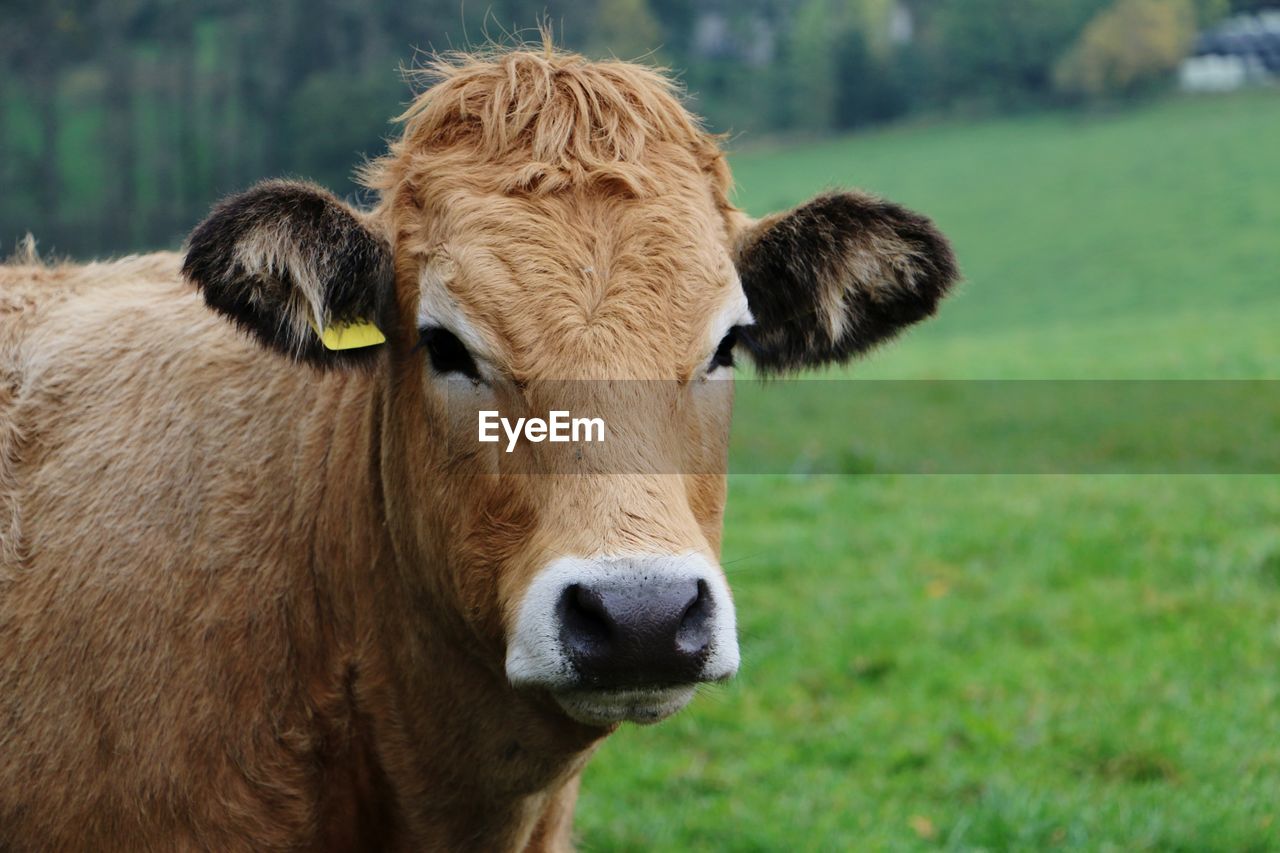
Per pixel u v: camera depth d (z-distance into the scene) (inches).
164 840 146.3
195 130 1727.4
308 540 153.2
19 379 166.7
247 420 158.4
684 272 132.3
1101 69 2849.4
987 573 383.9
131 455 157.9
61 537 154.7
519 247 130.9
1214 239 1706.4
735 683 300.0
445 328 132.3
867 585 373.7
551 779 148.2
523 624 120.1
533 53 150.2
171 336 166.2
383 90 1710.1
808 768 265.4
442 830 153.0
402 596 147.2
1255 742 263.3
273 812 148.8
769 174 2370.8
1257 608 339.9
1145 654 312.8
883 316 157.2
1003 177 2261.3
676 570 116.2
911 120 2938.0
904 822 242.7
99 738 147.5
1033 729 274.4
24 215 1577.3
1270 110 2573.8
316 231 137.1
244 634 149.3
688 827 243.1
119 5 1764.3
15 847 150.6
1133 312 1355.8
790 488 513.3
